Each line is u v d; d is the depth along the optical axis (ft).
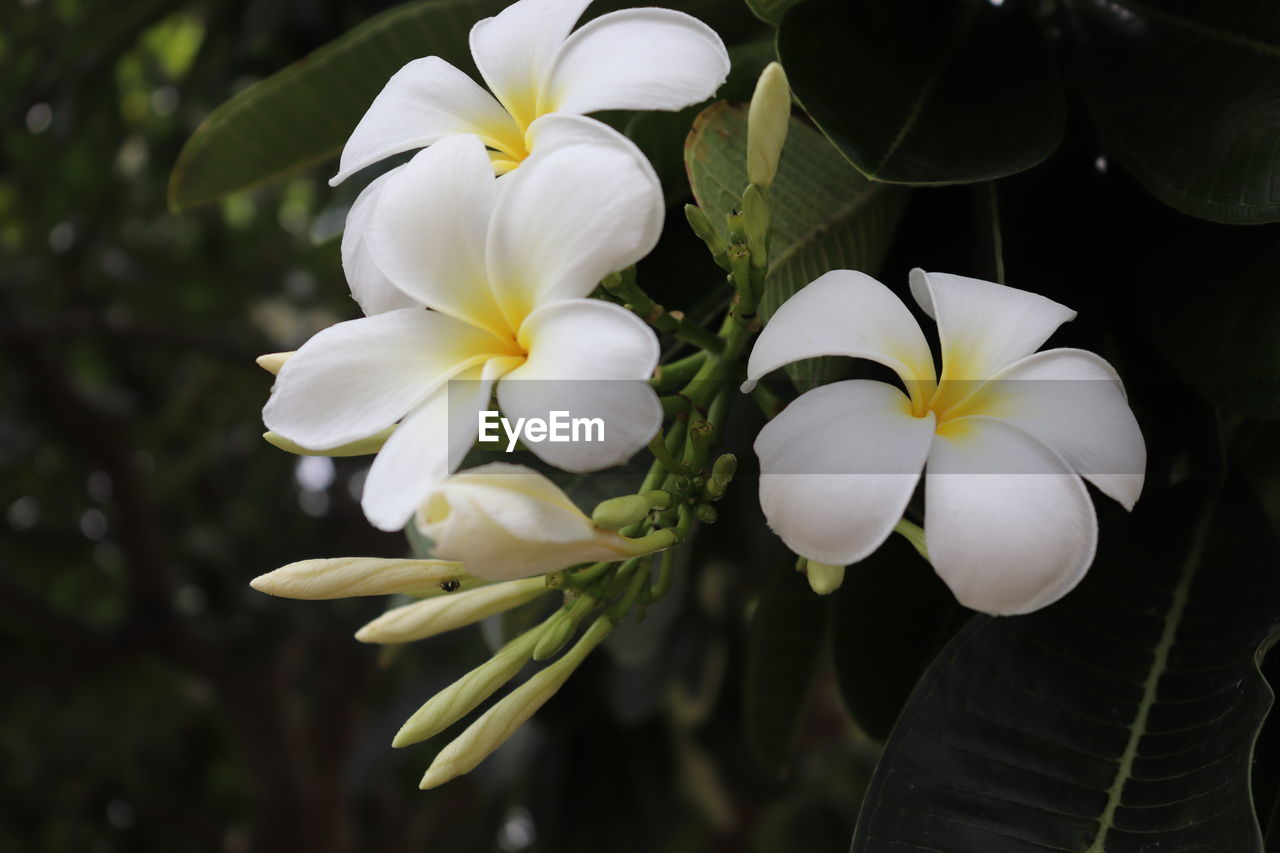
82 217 6.51
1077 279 1.93
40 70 3.84
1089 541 1.58
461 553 1.57
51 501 8.54
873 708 2.14
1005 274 1.93
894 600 2.12
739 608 4.20
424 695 5.61
